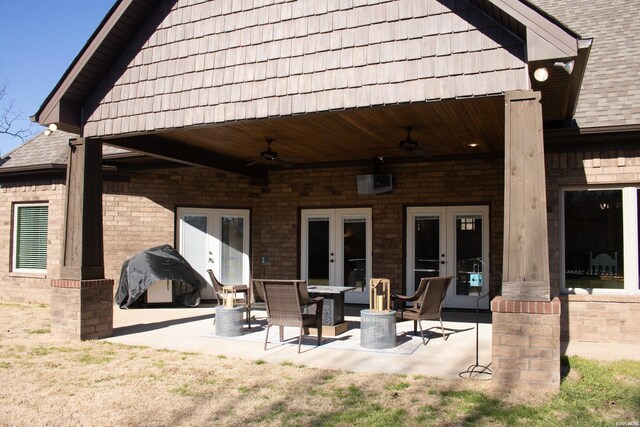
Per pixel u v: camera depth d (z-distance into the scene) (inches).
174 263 454.6
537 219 214.1
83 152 320.8
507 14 215.8
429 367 241.4
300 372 234.1
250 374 231.6
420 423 172.2
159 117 302.5
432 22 242.7
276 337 315.6
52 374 233.3
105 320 320.8
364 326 283.7
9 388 213.0
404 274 442.9
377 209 452.1
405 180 442.9
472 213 429.1
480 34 233.5
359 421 174.6
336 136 352.2
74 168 324.5
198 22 297.7
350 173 465.7
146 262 445.4
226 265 501.7
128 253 469.1
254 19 283.1
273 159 374.9
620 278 314.3
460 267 430.6
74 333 307.1
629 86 330.0
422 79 242.1
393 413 181.2
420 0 245.9
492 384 211.0
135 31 311.3
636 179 305.6
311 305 313.0
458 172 426.6
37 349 282.5
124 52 315.9
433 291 293.9
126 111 311.9
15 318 385.7
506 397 197.2
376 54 252.4
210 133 341.4
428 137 355.6
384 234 448.1
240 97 282.0
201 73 293.9
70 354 271.1
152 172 479.2
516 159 219.1
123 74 314.8
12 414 183.8
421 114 291.4
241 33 285.4
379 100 249.4
